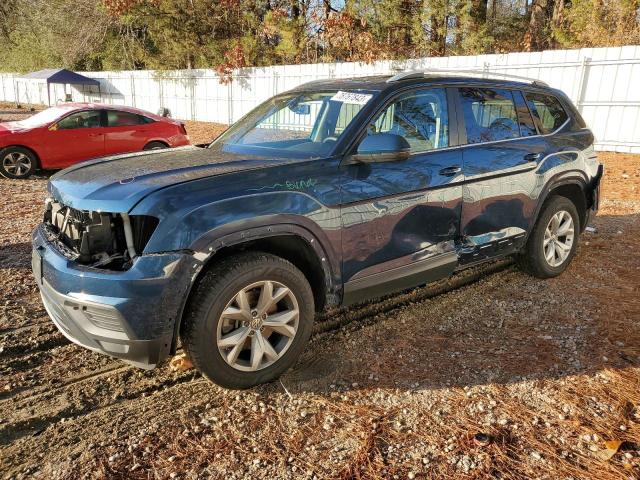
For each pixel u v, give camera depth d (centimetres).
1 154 1054
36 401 337
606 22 1703
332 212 355
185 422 317
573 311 462
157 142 1215
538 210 499
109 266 311
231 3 2364
